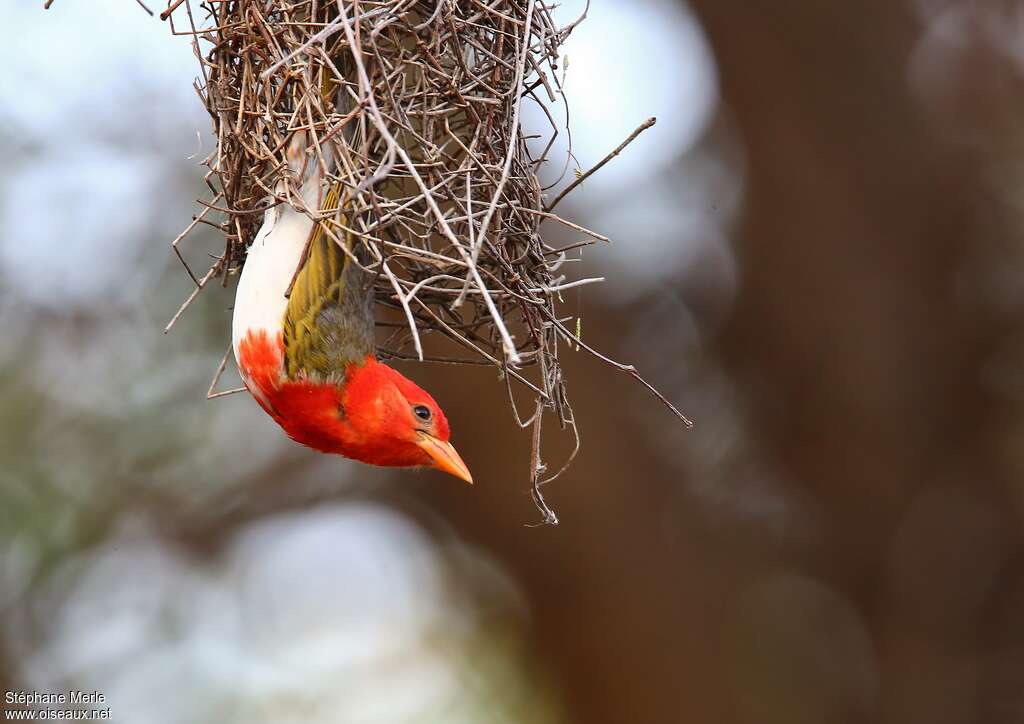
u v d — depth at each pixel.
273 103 6.12
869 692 13.34
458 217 5.89
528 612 12.59
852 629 13.51
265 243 6.32
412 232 6.12
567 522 11.93
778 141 12.78
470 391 11.38
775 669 12.98
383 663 12.86
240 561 12.96
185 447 12.06
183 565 12.66
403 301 5.65
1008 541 13.12
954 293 13.08
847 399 12.99
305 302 6.32
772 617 13.14
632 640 12.20
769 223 12.94
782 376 13.16
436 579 13.27
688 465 13.02
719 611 12.52
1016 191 13.04
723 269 13.20
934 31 13.08
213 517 12.65
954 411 13.09
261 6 6.21
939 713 12.98
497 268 6.34
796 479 13.30
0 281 11.38
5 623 11.89
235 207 6.44
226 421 12.29
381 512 13.20
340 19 5.95
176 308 11.55
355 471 12.96
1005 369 13.06
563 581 12.12
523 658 12.86
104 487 12.04
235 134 6.25
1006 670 13.00
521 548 12.09
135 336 11.70
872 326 12.91
